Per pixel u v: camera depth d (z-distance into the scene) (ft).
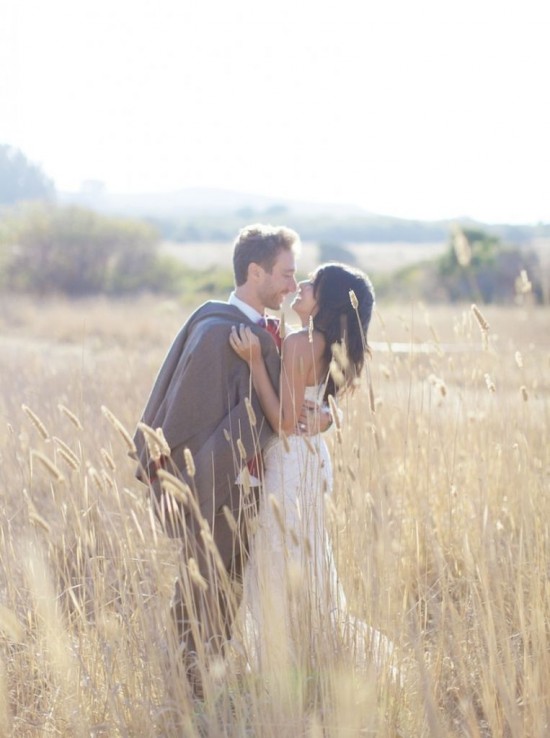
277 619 12.35
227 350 13.85
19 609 14.30
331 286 14.29
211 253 299.58
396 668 12.65
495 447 18.79
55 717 12.51
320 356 14.28
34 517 12.65
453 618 12.53
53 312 82.48
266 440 13.96
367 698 11.75
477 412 19.53
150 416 14.42
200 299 106.42
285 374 13.88
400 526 16.38
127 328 71.82
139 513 16.48
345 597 13.88
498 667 11.74
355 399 18.07
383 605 12.89
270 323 14.61
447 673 13.05
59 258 119.24
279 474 13.96
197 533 13.62
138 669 12.60
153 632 12.58
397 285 106.42
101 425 22.26
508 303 85.71
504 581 14.08
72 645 13.32
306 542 12.19
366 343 14.62
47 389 29.76
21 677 13.14
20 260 119.14
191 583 13.26
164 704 12.16
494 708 11.66
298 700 11.50
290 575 11.73
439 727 10.85
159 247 127.44
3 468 17.61
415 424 19.33
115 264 121.49
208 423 13.76
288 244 14.32
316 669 12.31
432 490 17.63
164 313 83.10
